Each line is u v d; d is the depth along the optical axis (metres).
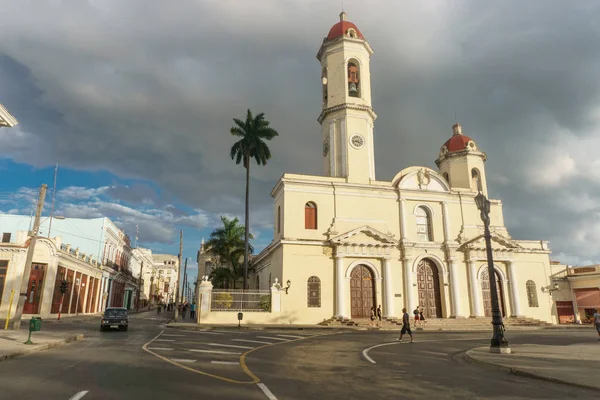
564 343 19.31
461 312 34.94
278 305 31.64
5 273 34.12
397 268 35.06
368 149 37.16
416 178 37.62
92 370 9.98
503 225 39.16
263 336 21.31
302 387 8.41
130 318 42.59
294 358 12.98
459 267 36.25
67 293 40.53
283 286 32.12
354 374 10.21
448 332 27.81
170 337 19.95
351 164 36.28
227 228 46.00
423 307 35.16
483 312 35.47
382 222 35.75
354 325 31.23
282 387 8.36
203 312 30.55
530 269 38.03
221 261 46.44
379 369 11.16
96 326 29.03
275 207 38.06
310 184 34.81
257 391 7.92
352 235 33.88
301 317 31.88
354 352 15.04
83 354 13.02
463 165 42.38
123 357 12.41
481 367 12.13
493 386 9.12
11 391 7.57
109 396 7.29
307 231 33.88
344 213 34.97
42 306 34.97
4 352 12.15
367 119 37.75
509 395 8.19
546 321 37.00
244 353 13.98
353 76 38.72
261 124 39.12
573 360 12.77
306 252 33.28
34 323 14.56
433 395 8.04
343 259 33.84
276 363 11.80
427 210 37.53
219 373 9.89
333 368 11.11
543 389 8.86
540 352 14.89
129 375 9.36
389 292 33.84
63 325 27.88
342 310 32.41
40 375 9.22
